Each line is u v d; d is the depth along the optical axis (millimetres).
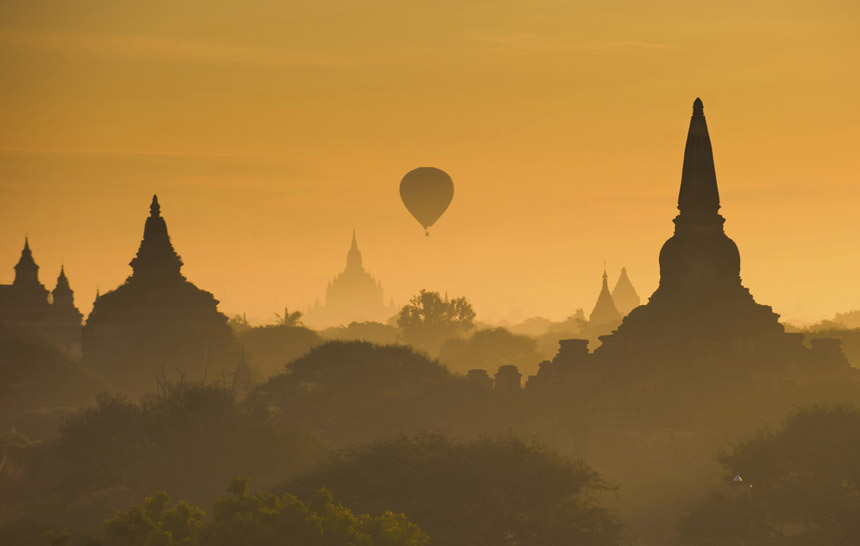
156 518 182750
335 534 172625
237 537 171125
